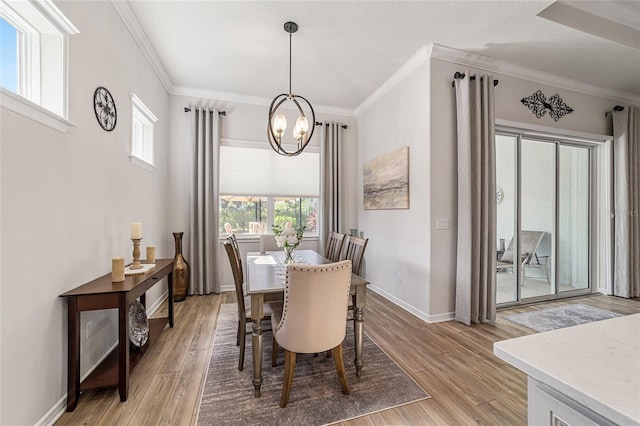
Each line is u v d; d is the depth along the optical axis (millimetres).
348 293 1782
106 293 1712
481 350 2418
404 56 3191
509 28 2658
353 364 2199
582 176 4062
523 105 3426
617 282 3998
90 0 1960
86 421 1585
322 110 4746
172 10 2457
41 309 1496
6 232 1286
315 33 2779
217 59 3279
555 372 615
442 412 1668
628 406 500
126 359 1747
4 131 1267
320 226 4668
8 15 1496
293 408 1702
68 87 1706
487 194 3006
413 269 3322
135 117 3090
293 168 4645
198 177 4027
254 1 2346
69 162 1733
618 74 3500
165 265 2594
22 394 1374
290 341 1693
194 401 1762
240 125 4352
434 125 3062
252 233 4512
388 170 3814
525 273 3732
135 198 2787
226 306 3537
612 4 2631
